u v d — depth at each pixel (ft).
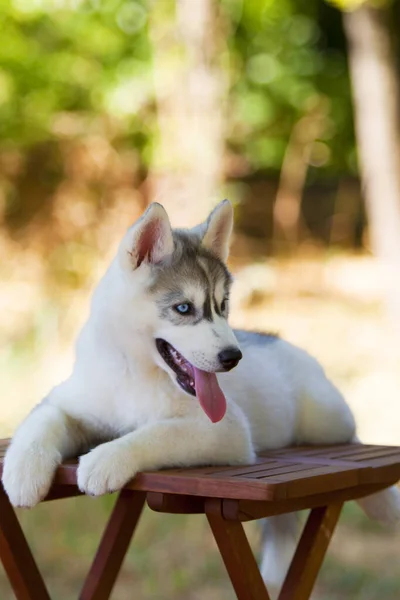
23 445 13.58
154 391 14.52
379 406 33.53
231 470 13.46
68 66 54.90
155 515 26.50
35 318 41.65
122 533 14.85
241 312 44.55
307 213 60.54
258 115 58.03
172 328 14.20
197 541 24.93
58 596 21.58
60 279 46.91
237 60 55.98
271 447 16.83
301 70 62.13
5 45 54.75
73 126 51.85
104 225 48.26
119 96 50.72
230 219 15.61
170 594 21.93
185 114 46.55
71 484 13.56
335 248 57.62
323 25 63.72
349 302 47.67
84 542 24.63
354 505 27.20
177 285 14.35
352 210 59.26
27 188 52.21
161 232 14.56
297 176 60.08
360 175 56.90
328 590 21.97
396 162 45.75
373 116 46.03
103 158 50.03
